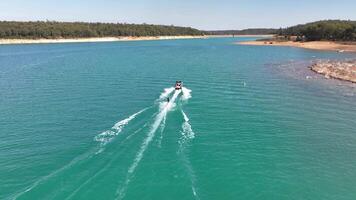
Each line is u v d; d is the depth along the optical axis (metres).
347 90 74.25
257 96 67.62
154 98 64.50
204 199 30.27
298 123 50.91
